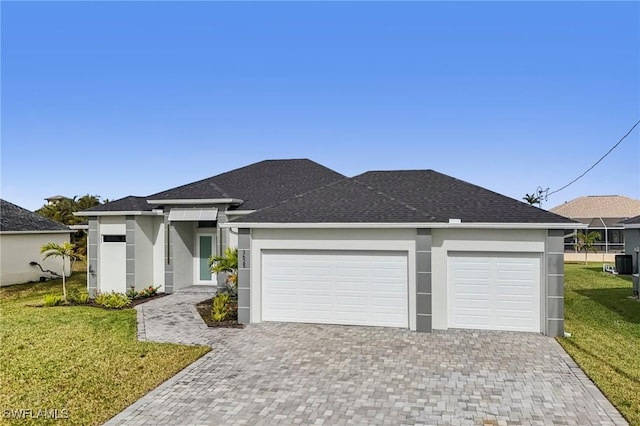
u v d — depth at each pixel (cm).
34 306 1844
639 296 1972
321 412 753
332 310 1402
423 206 1494
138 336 1269
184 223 2145
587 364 1006
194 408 773
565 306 1780
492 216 1346
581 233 4253
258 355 1077
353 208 1463
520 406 779
